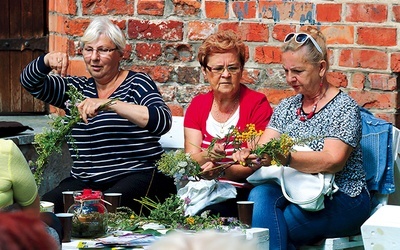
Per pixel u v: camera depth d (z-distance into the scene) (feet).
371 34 19.44
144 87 18.07
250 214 14.75
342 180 16.12
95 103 16.24
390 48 19.38
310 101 16.55
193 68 20.59
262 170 16.11
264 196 15.93
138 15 20.80
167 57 20.74
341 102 16.26
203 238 5.68
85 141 17.98
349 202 16.01
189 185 16.53
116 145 17.93
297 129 16.46
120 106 17.12
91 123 17.90
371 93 19.58
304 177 15.79
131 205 17.47
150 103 17.74
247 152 15.55
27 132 20.79
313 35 16.28
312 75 16.21
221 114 17.37
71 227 13.75
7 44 23.35
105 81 18.25
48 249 5.59
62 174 21.38
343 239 16.17
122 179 17.83
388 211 14.42
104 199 15.67
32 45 23.26
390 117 19.52
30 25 23.26
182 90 20.72
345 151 15.83
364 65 19.54
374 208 16.83
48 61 18.19
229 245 5.64
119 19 20.93
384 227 13.75
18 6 23.27
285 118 16.75
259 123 17.17
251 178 16.28
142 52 20.85
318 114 16.34
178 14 20.56
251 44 20.16
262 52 20.08
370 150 16.88
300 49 16.19
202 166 16.11
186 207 16.16
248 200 16.10
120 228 14.74
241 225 14.51
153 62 20.83
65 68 18.29
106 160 17.95
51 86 18.39
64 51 21.72
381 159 16.84
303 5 19.74
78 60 21.44
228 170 16.55
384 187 16.88
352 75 19.66
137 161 17.98
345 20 19.56
